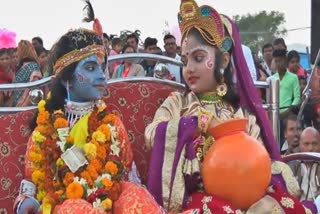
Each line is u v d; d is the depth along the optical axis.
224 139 4.59
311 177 5.67
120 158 4.70
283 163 5.04
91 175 4.51
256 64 10.39
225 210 4.46
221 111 5.03
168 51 10.52
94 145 4.55
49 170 4.58
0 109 5.21
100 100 4.87
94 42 4.79
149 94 5.35
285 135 8.00
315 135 6.77
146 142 4.91
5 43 8.56
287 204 4.68
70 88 4.79
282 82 9.95
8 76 8.42
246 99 5.14
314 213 5.08
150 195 4.53
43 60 9.46
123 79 5.51
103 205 4.43
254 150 4.54
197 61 4.97
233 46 5.07
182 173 4.68
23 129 4.98
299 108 8.64
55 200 4.48
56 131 4.63
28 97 5.61
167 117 5.01
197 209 4.46
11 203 4.86
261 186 4.55
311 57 9.96
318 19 9.88
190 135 4.69
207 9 4.96
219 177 4.51
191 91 5.11
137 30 11.14
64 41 4.79
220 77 5.00
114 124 4.75
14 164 4.91
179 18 5.08
